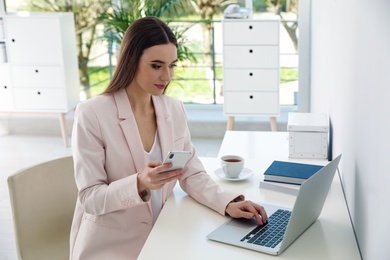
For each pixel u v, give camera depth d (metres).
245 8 4.94
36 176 2.01
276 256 1.52
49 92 5.05
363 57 1.64
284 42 5.29
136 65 1.78
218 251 1.55
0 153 4.87
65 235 2.10
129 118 1.82
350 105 1.92
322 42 3.42
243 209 1.77
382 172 1.30
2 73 5.06
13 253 3.06
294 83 5.37
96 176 1.76
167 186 1.95
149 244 1.59
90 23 5.48
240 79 4.69
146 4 5.12
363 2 1.65
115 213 1.80
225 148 2.71
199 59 5.46
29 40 4.96
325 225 1.73
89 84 5.66
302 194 1.47
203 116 5.33
